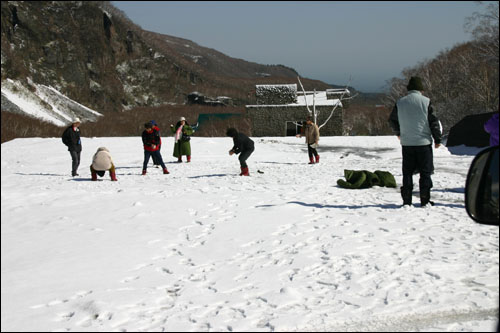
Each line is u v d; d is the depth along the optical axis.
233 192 10.93
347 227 7.28
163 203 9.73
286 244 6.56
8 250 6.54
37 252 6.42
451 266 5.32
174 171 16.89
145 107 155.50
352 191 10.63
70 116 120.31
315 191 10.73
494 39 54.88
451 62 68.00
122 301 4.60
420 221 7.45
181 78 187.25
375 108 93.31
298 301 4.48
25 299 4.70
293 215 8.23
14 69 119.75
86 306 4.50
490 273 5.05
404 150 8.42
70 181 14.76
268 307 4.36
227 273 5.46
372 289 4.71
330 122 47.16
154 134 15.92
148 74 175.25
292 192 10.68
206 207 9.27
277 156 24.61
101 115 131.50
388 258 5.71
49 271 5.58
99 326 4.03
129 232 7.52
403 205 8.57
